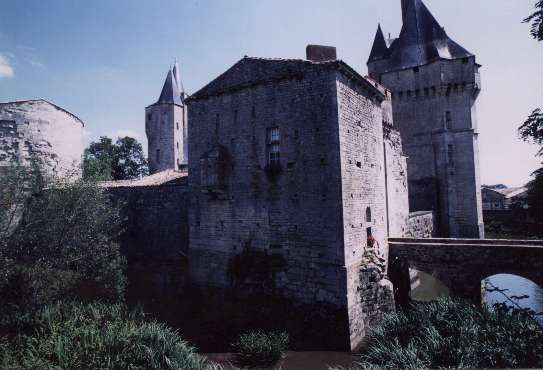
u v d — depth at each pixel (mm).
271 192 14234
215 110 16344
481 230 29219
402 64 31906
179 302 15773
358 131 14500
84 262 13141
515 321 9539
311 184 13172
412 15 33031
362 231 14195
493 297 20641
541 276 13219
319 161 13008
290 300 13422
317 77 13195
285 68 14016
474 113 30578
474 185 29125
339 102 12898
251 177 14883
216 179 15273
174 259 17688
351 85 14117
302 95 13562
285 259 13727
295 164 13617
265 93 14617
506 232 30047
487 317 10070
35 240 12125
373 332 11258
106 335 9586
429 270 15719
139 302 14656
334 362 10797
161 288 17172
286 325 13070
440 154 30016
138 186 19547
